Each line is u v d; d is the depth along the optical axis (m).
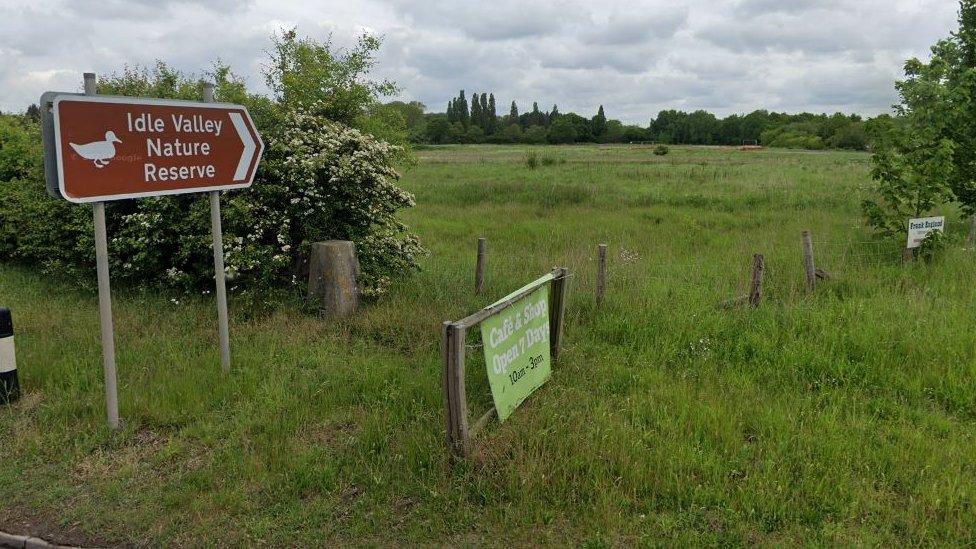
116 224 9.09
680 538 3.65
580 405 5.32
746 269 9.63
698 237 13.45
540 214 17.64
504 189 22.19
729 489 4.08
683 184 23.91
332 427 5.08
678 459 4.35
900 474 4.27
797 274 9.06
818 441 4.63
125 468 4.47
